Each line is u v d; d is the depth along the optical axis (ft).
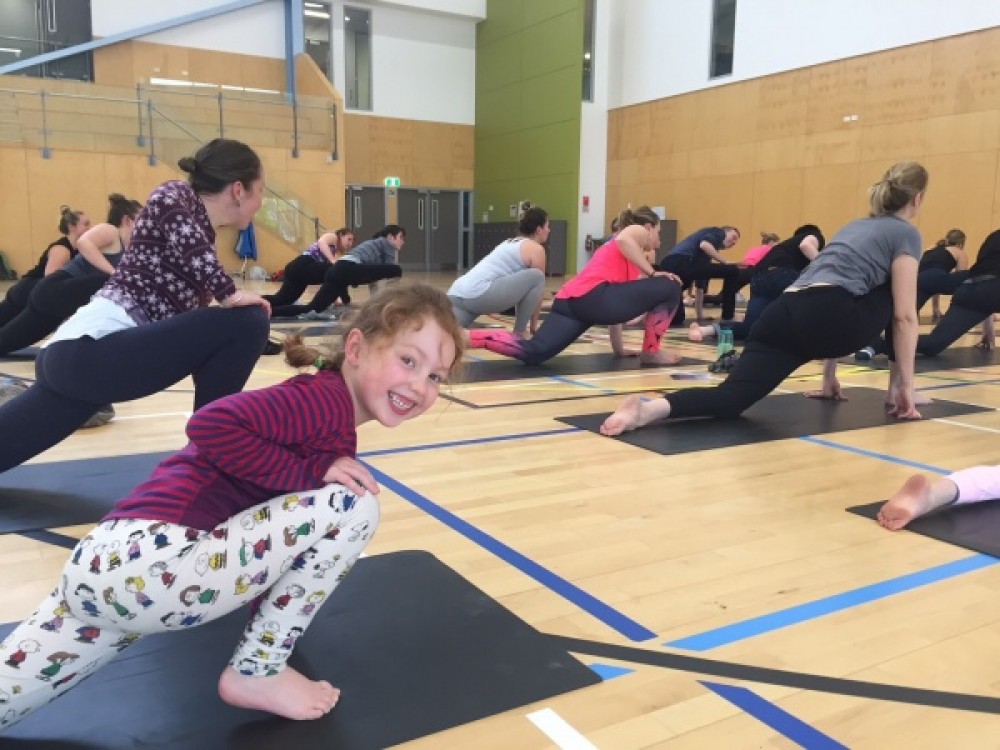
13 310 16.65
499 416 11.71
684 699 4.56
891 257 10.64
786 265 19.99
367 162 50.85
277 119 41.06
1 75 40.01
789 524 7.39
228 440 3.75
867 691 4.66
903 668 4.91
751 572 6.32
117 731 4.15
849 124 34.99
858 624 5.48
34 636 3.85
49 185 37.22
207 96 39.55
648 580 6.17
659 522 7.41
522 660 4.91
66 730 4.16
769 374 11.14
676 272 24.03
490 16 51.39
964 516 7.53
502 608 5.57
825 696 4.60
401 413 4.25
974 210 30.99
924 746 4.15
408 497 8.04
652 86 44.27
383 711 4.37
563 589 6.00
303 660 4.85
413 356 4.14
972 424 11.35
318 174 42.29
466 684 4.64
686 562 6.52
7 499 7.80
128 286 7.23
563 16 45.52
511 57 49.98
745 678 4.78
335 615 5.42
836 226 36.06
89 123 37.55
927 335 18.29
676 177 43.52
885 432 10.85
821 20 35.58
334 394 4.12
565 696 4.56
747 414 11.87
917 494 7.32
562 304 15.98
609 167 47.73
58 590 3.92
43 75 42.45
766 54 38.09
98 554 3.75
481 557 6.57
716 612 5.65
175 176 39.34
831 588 6.05
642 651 5.09
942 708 4.49
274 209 41.24
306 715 4.29
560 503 7.91
